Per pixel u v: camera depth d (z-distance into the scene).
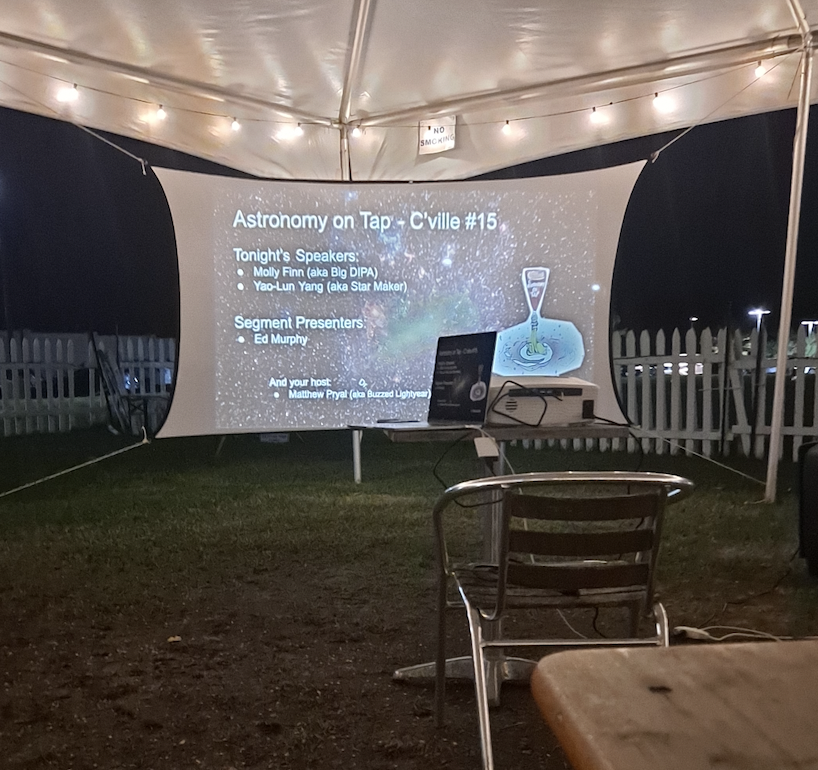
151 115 5.04
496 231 5.02
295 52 4.38
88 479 5.62
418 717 2.02
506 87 4.92
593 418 2.34
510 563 1.62
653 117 4.93
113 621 2.74
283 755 1.82
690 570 3.29
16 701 2.11
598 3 3.78
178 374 4.84
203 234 4.86
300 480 5.56
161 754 1.83
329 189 5.01
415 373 5.08
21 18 3.95
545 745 1.88
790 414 5.96
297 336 5.02
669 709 0.54
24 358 7.19
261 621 2.75
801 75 4.23
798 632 2.57
